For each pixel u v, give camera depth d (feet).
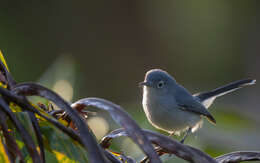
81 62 62.13
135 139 7.95
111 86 63.26
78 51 61.67
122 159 10.51
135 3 68.49
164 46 67.15
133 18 68.44
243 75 64.69
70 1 60.08
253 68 64.28
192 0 64.03
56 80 16.16
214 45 63.93
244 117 26.25
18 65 45.52
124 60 66.59
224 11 63.52
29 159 8.99
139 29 68.49
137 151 18.97
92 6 64.03
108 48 65.36
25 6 52.70
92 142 7.87
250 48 64.90
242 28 64.28
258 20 63.93
